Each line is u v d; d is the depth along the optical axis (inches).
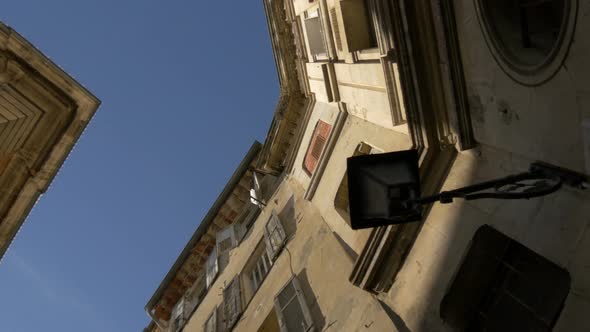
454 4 225.9
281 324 370.9
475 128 238.1
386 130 373.4
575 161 169.3
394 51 280.5
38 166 251.8
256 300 479.2
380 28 289.0
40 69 237.8
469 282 245.1
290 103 578.9
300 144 575.2
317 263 397.1
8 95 229.8
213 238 807.7
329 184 441.7
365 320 292.5
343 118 457.7
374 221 166.7
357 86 401.7
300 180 554.9
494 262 243.9
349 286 330.0
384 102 357.7
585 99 156.3
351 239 368.8
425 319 257.3
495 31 200.4
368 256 296.4
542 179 183.2
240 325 475.8
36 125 244.7
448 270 249.3
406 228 283.3
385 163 169.0
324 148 466.9
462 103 239.0
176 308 776.9
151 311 825.5
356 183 168.6
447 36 230.4
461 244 244.4
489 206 228.5
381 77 346.6
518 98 195.0
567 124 169.5
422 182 273.6
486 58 210.5
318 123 530.0
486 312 244.1
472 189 170.7
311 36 480.4
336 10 383.2
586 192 171.5
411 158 169.6
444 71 241.9
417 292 269.0
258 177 733.3
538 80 176.7
